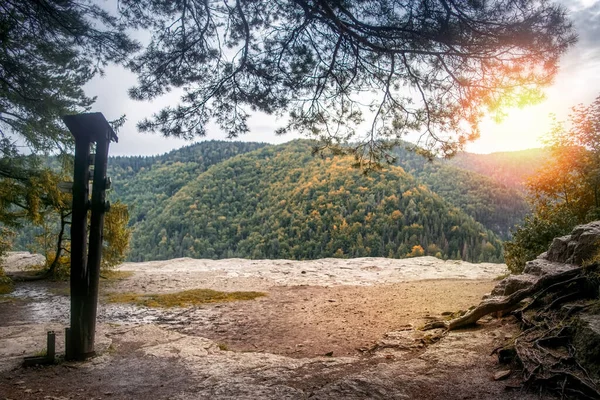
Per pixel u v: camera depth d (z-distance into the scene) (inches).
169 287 519.5
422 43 241.1
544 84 231.8
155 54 264.5
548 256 295.0
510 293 259.8
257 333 313.1
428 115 286.8
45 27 296.8
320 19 243.9
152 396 181.6
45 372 215.6
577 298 207.9
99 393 187.2
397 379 179.6
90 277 242.4
